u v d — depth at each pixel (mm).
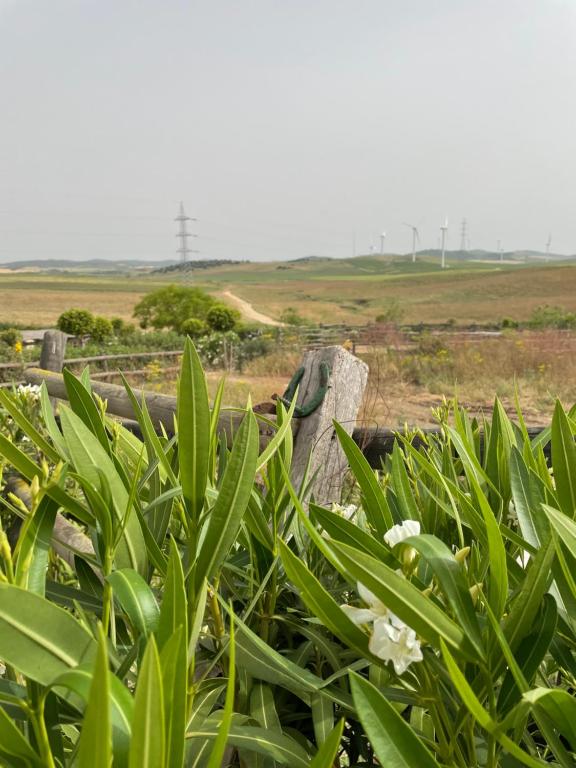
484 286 88062
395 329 19516
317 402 2035
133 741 391
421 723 748
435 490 1041
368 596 596
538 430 2094
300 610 998
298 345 18281
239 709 831
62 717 638
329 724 722
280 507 949
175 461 1025
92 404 813
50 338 4824
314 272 192500
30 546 599
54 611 490
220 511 671
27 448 2250
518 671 502
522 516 737
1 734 473
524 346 15016
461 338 17984
